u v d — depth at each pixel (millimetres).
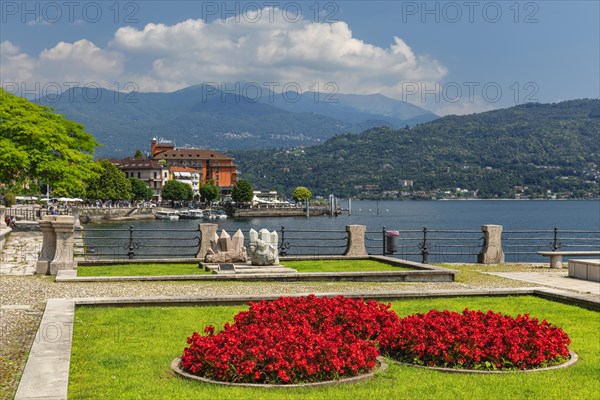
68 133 60188
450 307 15305
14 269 23531
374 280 20484
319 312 11391
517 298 16906
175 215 137500
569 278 21969
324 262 25594
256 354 8828
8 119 51312
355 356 9117
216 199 187500
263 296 15188
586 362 10312
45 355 9781
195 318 13344
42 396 7801
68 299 14648
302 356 8875
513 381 9102
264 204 189625
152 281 19406
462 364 9789
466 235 81875
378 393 8438
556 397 8469
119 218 123812
